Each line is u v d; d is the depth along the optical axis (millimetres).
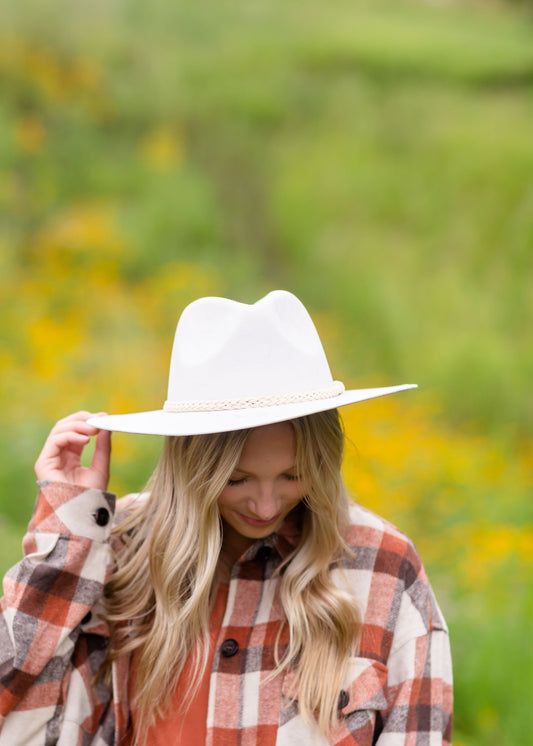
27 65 12016
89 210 9695
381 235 10156
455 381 7578
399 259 9609
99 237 8734
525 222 9625
